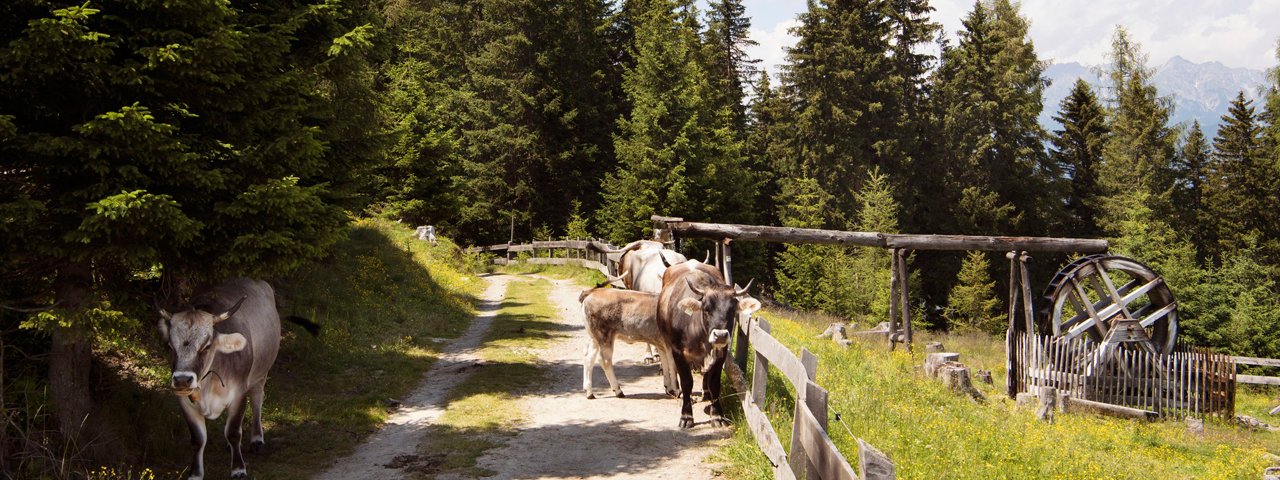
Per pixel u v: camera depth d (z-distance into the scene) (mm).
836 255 36156
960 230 41000
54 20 5590
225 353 6633
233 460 7105
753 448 7172
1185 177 44281
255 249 6824
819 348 13633
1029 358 16344
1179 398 16578
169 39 6426
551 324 16578
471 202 40156
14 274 6891
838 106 42375
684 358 8477
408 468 7449
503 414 9383
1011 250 18797
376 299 16625
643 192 32031
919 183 43531
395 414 9617
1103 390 16344
